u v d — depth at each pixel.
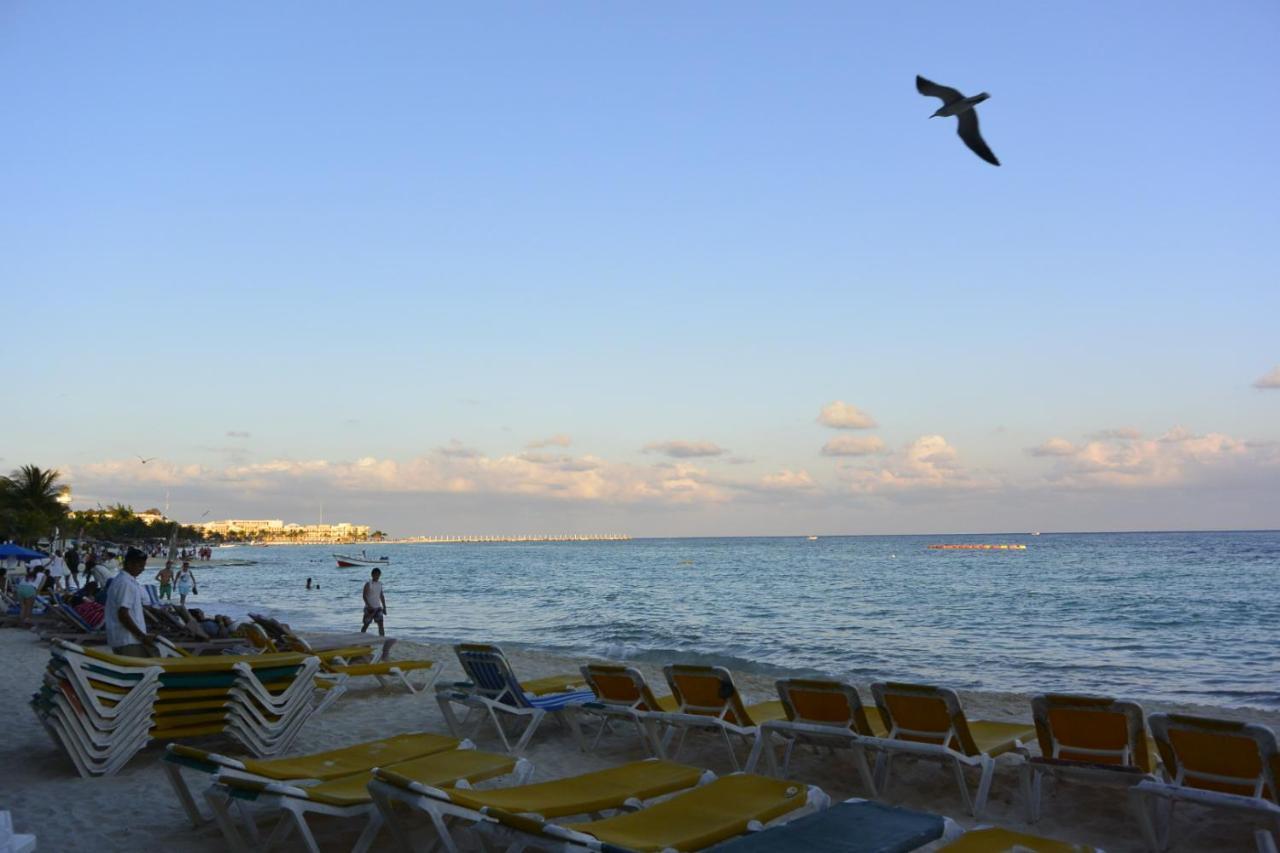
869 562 102.38
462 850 5.61
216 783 5.45
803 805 5.05
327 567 116.19
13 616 22.94
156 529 180.75
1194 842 6.08
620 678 8.38
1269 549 124.94
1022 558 105.62
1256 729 5.41
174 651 8.89
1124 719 6.27
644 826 4.72
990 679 17.17
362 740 9.34
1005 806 6.94
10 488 82.81
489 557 161.38
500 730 8.72
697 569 90.62
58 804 6.76
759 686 13.84
